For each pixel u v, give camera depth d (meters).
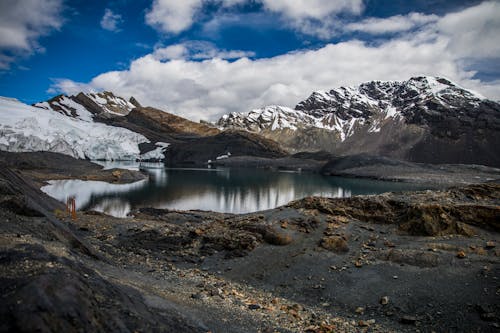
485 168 186.12
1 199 17.86
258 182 129.12
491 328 15.28
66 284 9.27
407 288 19.59
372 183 140.25
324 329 14.96
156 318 10.89
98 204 65.12
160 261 25.92
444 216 27.08
